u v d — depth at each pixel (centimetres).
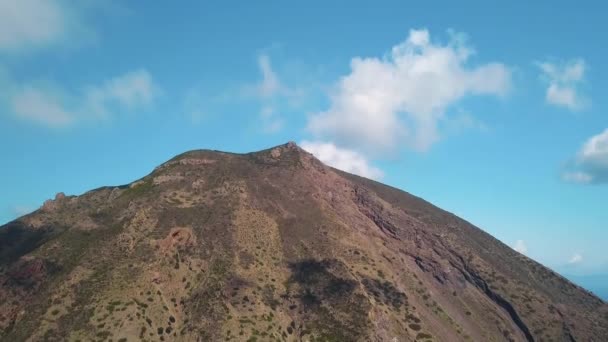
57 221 17575
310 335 13175
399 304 15212
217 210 16688
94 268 13362
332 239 17012
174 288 13688
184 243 15062
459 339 15200
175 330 12469
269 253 15800
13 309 12650
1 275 13688
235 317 12781
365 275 15762
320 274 15188
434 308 16312
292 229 17100
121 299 12512
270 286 14488
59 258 13950
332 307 13912
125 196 17125
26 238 16750
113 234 14650
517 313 17475
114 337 11506
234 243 15538
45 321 11694
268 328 12838
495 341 16212
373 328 13075
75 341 11244
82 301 12294
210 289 13600
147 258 14025
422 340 13950
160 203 16312
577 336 16812
